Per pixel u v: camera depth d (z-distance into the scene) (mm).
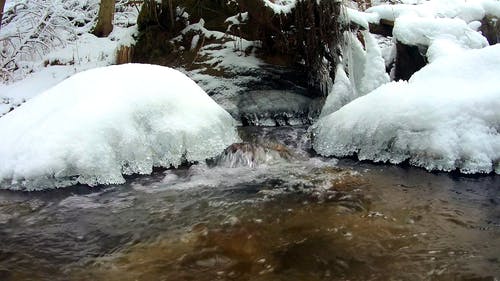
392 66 8773
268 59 8891
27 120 5305
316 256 3371
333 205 4340
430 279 2998
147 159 5285
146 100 5441
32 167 4758
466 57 5629
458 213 4055
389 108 5562
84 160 4848
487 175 4832
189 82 6090
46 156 4789
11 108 7688
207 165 5516
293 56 8766
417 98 5422
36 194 4715
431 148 5102
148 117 5398
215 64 8766
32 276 3207
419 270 3117
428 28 7488
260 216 4133
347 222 3947
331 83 8664
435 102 5258
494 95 5039
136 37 9586
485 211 4086
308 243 3578
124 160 5164
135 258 3447
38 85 8891
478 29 8242
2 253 3549
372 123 5629
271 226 3914
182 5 9508
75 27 12500
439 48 6969
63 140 4887
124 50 9453
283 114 8266
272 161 5730
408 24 7660
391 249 3432
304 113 8445
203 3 9398
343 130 5926
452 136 5027
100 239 3779
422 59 7707
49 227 4012
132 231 3910
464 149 4938
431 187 4695
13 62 10133
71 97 5418
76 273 3246
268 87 8586
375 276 3070
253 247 3553
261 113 8148
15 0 12023
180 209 4355
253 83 8523
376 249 3439
